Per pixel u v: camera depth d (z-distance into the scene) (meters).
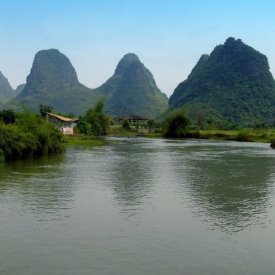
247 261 15.00
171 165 44.50
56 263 14.62
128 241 17.02
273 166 44.06
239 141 114.62
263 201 25.06
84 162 46.34
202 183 31.75
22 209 22.25
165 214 21.58
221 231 18.62
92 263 14.65
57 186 29.44
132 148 74.38
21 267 14.25
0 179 32.25
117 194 26.80
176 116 141.50
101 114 154.00
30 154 50.09
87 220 20.17
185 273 13.87
